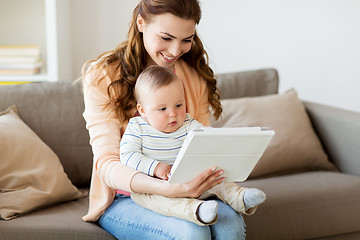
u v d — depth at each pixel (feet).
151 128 5.75
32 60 10.32
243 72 9.62
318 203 7.67
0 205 6.44
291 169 8.81
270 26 11.98
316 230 7.68
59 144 7.80
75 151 7.86
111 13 11.52
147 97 5.63
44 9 11.51
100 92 6.20
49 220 6.28
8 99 7.79
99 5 11.47
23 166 6.93
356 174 8.77
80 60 11.63
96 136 6.01
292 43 12.07
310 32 12.07
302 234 7.59
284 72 12.18
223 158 5.10
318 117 9.46
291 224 7.48
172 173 5.13
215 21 11.83
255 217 7.26
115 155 5.85
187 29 5.78
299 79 12.23
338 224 7.82
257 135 4.91
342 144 9.00
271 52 12.07
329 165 9.00
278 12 11.94
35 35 11.60
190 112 6.50
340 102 12.37
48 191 6.88
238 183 8.04
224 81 9.38
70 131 7.87
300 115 9.12
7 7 11.50
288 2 11.93
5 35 11.58
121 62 6.26
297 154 8.70
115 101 6.17
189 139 4.78
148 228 5.46
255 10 11.89
